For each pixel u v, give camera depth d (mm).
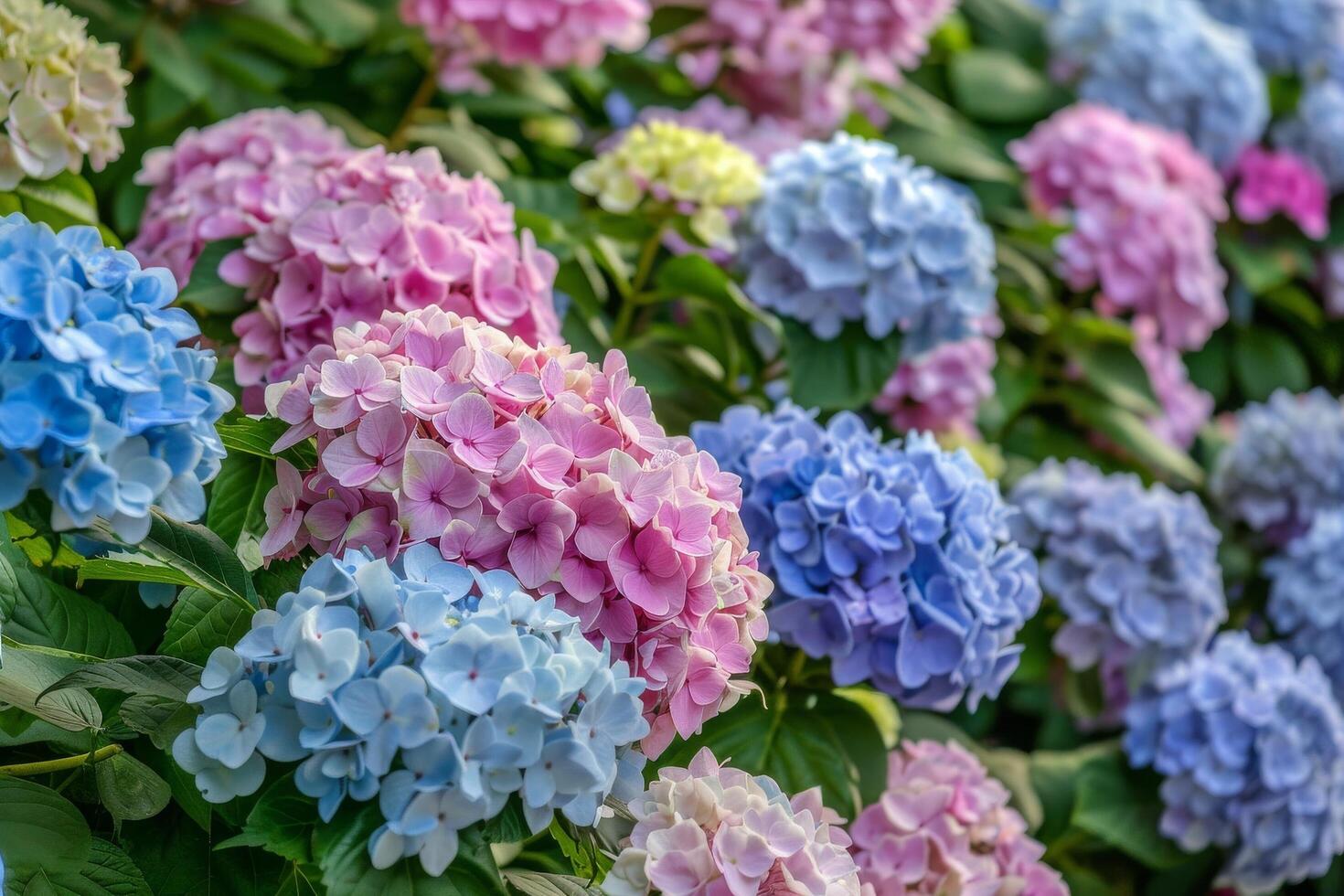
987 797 1413
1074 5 2289
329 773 1088
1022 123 2254
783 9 1817
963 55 2258
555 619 1135
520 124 1826
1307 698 1562
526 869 1312
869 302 1508
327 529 1184
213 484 1279
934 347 1544
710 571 1183
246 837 1094
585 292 1514
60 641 1215
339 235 1329
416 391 1163
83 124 1377
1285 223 2309
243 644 1109
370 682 1087
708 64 1876
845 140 1557
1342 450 1883
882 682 1333
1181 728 1571
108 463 1101
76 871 1154
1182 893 1658
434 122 1763
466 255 1340
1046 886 1415
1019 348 1889
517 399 1172
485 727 1091
